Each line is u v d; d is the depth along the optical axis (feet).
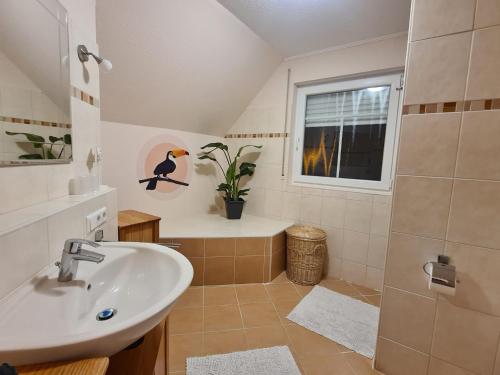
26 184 2.85
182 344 4.96
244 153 9.59
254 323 5.66
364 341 5.22
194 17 5.51
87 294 2.58
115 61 5.29
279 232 7.80
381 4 5.41
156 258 3.31
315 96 8.39
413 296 4.09
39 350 1.49
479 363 3.71
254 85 8.59
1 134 2.50
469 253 3.63
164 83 6.44
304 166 8.75
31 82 2.89
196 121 8.42
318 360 4.71
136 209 7.41
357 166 7.82
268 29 6.51
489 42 3.27
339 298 6.81
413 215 3.97
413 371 4.21
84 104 4.02
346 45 7.29
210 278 7.24
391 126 7.13
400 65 6.61
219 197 10.11
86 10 4.03
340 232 7.86
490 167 3.40
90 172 4.25
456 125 3.55
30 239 2.27
